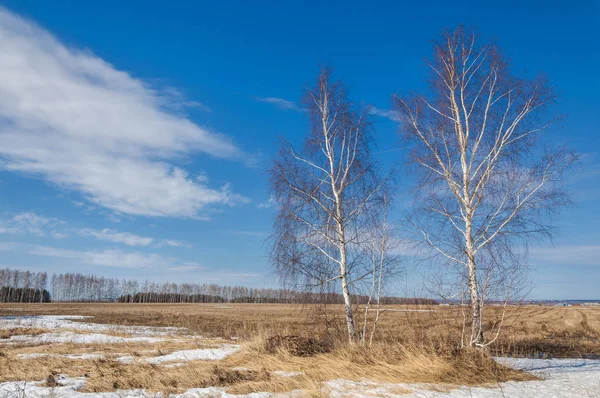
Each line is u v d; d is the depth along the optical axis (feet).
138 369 36.24
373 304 46.83
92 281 476.54
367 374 32.63
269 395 26.35
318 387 27.91
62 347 54.90
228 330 87.61
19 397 26.61
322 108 50.55
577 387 29.45
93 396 26.58
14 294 360.89
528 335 78.74
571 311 166.20
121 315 148.15
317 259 47.67
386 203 48.44
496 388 29.14
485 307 40.32
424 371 32.83
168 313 167.94
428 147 46.85
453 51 47.47
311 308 47.55
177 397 26.32
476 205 43.52
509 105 45.42
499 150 44.37
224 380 31.30
